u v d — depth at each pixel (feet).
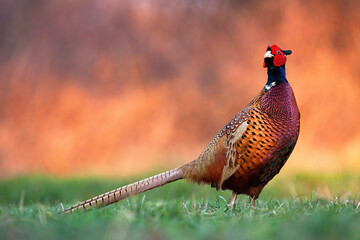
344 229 22.54
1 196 62.08
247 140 35.63
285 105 35.83
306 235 21.76
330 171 68.49
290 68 114.32
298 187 60.49
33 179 70.03
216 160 36.94
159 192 53.57
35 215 29.60
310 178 64.13
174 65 126.52
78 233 22.80
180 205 32.30
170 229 23.59
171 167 77.61
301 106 106.63
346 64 113.80
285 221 25.94
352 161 80.53
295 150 91.91
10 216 29.73
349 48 115.55
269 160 35.78
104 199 35.47
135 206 30.68
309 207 33.19
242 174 36.32
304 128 102.83
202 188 56.03
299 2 123.85
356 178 63.57
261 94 36.88
